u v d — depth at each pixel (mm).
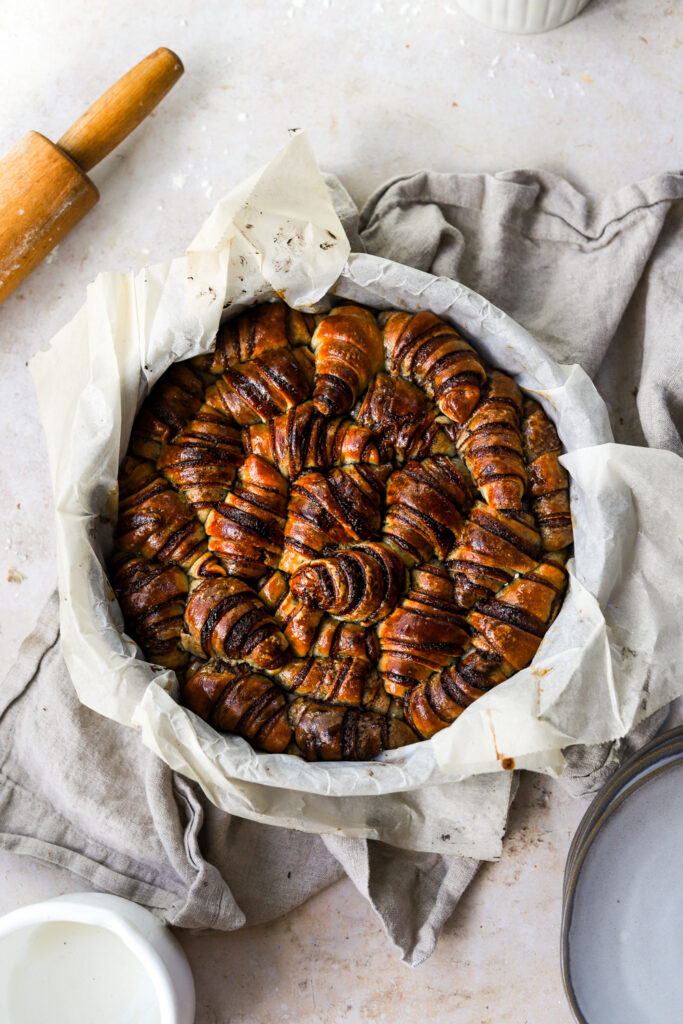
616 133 885
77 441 787
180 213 890
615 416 882
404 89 890
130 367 795
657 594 799
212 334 797
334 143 891
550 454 803
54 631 860
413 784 772
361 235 863
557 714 771
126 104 854
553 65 887
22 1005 826
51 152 842
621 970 792
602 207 868
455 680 780
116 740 857
